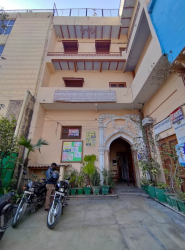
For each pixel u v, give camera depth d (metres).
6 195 2.63
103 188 5.23
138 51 7.29
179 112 4.29
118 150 9.48
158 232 2.50
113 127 7.22
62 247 2.13
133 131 7.15
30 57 7.76
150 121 6.07
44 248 2.12
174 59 3.54
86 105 7.06
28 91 6.33
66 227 2.76
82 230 2.63
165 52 3.94
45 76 7.79
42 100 6.85
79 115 7.50
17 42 8.12
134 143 6.89
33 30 8.58
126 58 8.08
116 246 2.12
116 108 7.38
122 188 6.27
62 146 6.73
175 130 4.47
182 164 3.96
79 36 9.91
